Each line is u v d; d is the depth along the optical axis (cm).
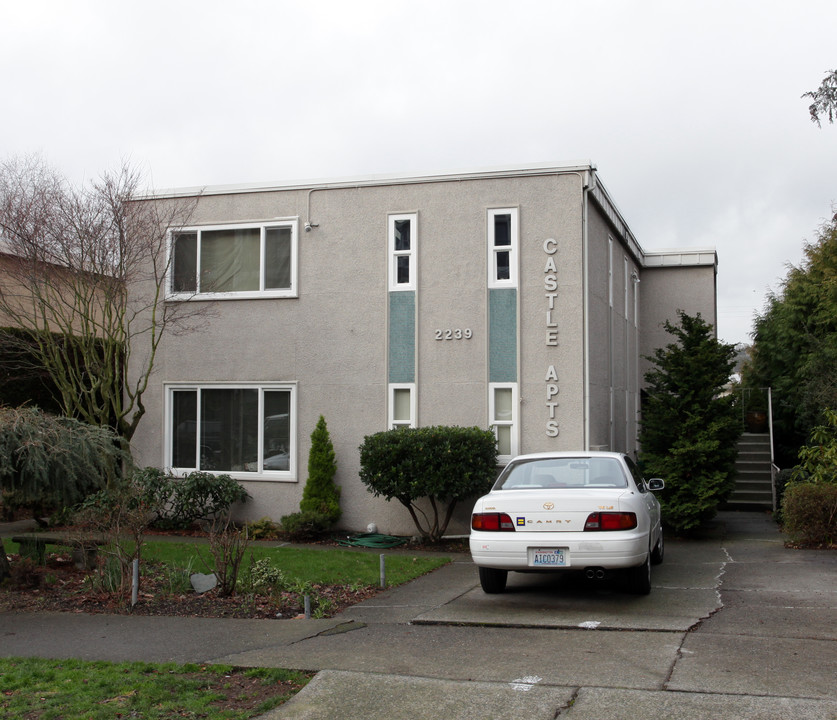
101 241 1385
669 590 939
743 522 1666
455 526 1423
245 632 770
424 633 752
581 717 520
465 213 1452
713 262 2061
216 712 549
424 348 1456
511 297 1423
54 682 612
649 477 1461
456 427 1352
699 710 522
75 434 1009
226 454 1554
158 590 961
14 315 1445
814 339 1938
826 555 1192
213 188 1568
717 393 1488
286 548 1302
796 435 2181
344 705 557
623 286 1817
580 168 1405
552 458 991
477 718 527
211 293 1562
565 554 842
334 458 1482
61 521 1412
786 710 517
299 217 1533
